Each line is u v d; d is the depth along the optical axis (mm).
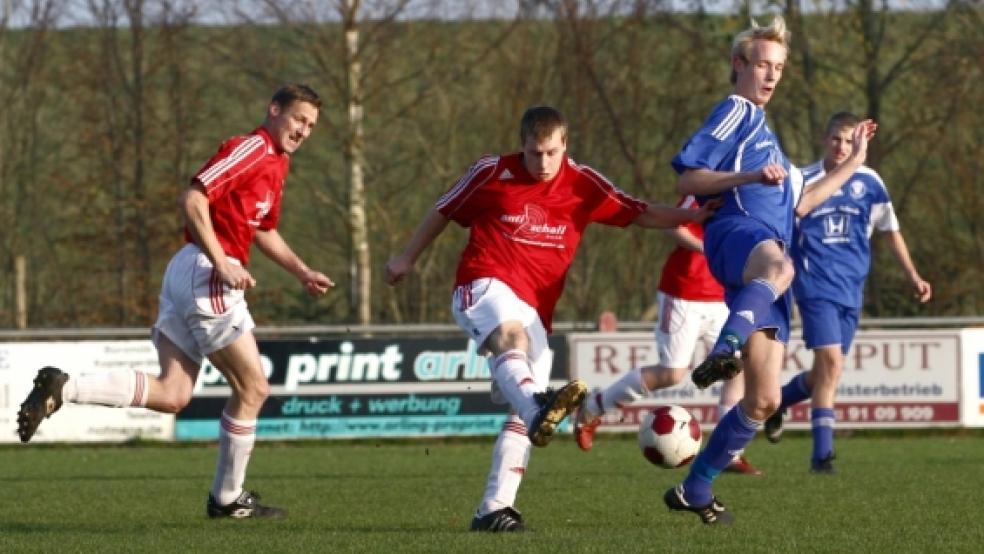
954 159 65688
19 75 77000
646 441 18703
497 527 17578
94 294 74125
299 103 19781
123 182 74938
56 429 41281
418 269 71812
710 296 27766
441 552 15539
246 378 19953
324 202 71562
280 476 29453
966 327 45562
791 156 68812
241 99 73812
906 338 40750
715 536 16875
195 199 18844
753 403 17781
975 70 65000
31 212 76938
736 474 27672
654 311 69375
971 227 65688
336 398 41406
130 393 19328
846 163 18828
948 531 17547
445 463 33594
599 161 72688
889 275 63594
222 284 19469
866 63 65688
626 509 21359
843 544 16172
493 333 17359
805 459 32938
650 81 71375
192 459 35750
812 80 66500
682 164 17984
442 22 71562
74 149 77000
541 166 17500
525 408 16469
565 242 17906
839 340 27875
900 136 66062
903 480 25969
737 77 18766
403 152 76188
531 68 73875
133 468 32656
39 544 16875
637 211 18281
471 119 76750
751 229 17547
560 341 41031
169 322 19859
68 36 76188
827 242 27625
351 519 20250
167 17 73562
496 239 17812
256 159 19406
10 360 40594
